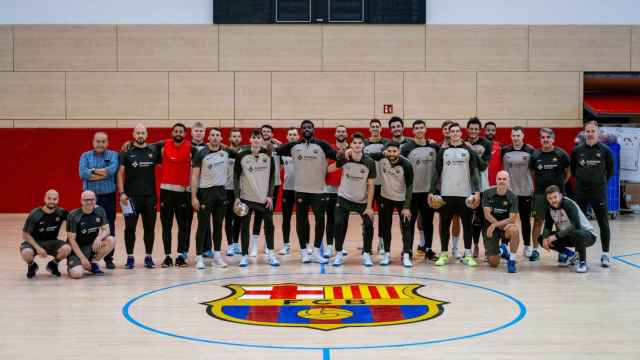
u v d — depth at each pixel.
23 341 4.98
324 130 14.89
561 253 8.34
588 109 15.02
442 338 5.01
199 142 8.64
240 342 4.91
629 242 10.37
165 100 15.13
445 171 8.20
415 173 8.57
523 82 15.15
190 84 15.13
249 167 8.16
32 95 15.07
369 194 8.16
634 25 15.14
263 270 7.95
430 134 15.15
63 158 14.73
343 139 8.78
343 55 15.13
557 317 5.66
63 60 15.06
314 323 5.44
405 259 8.18
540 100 15.17
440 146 8.63
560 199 7.79
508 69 15.15
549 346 4.82
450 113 15.17
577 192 8.27
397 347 4.78
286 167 9.27
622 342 4.93
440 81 15.15
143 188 8.08
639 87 16.03
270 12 15.11
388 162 8.19
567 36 15.13
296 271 7.88
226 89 15.14
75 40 15.07
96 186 8.21
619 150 14.07
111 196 8.31
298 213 8.49
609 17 15.14
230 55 15.13
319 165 8.41
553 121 15.18
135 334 5.15
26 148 14.74
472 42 15.12
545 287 6.92
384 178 8.23
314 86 15.15
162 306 6.07
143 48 15.09
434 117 15.19
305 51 15.12
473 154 8.16
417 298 6.37
